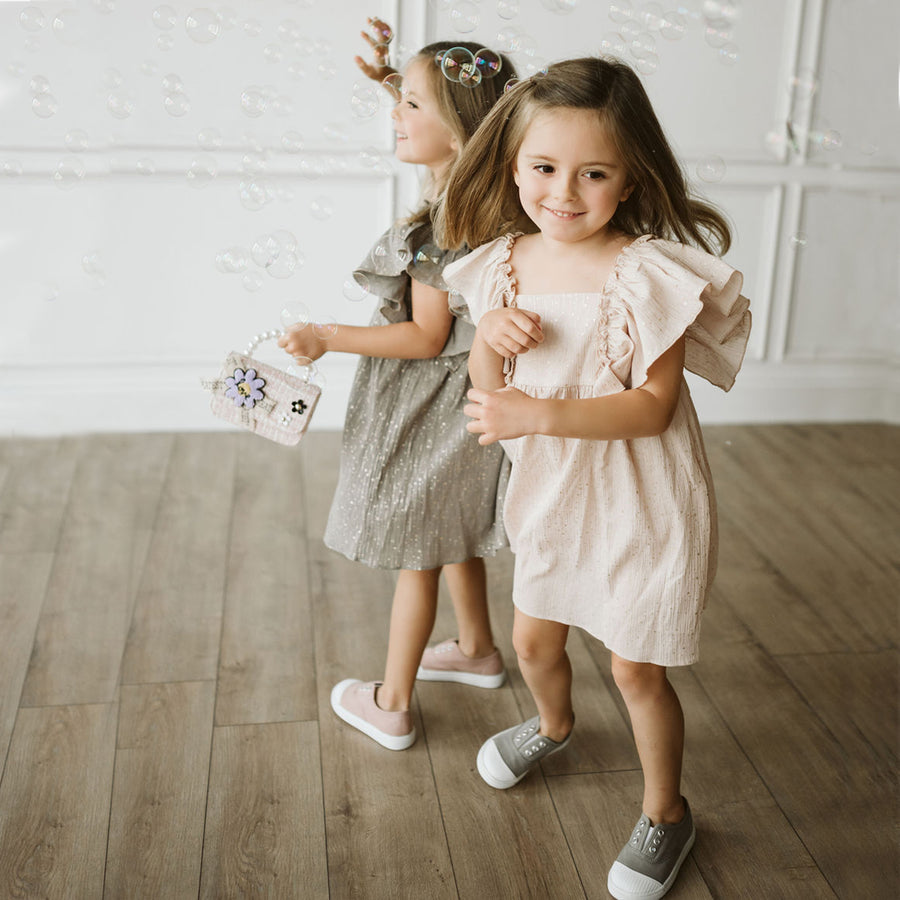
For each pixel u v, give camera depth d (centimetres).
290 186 285
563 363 129
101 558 228
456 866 149
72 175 206
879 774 168
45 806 157
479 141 129
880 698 187
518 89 124
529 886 146
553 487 136
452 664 188
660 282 123
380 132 283
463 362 158
